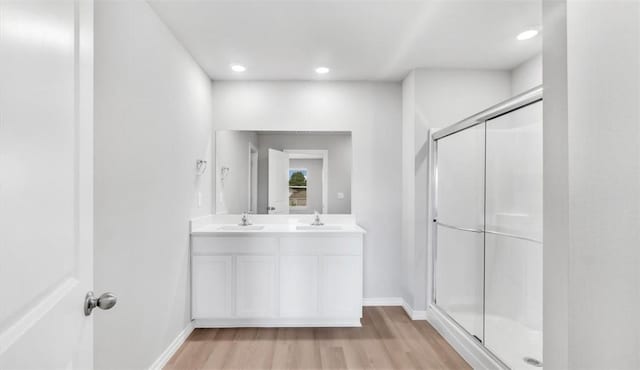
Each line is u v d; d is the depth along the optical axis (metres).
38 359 0.67
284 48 2.82
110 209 1.69
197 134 3.10
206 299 2.97
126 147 1.85
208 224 3.41
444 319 2.86
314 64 3.18
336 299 3.02
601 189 0.93
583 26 0.95
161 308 2.33
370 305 3.64
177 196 2.63
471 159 2.54
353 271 3.03
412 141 3.33
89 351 0.91
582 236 0.95
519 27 2.48
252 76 3.47
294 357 2.48
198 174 3.12
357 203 3.66
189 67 2.89
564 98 0.98
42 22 0.68
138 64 1.99
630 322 0.92
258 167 3.62
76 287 0.84
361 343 2.73
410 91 3.39
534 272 1.86
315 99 3.64
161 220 2.32
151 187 2.16
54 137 0.73
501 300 2.14
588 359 0.94
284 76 3.48
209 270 2.97
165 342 2.40
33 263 0.65
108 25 1.67
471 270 2.51
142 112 2.04
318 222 3.55
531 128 1.89
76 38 0.84
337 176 3.66
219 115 3.58
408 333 2.93
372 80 3.63
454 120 3.32
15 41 0.59
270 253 3.00
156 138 2.24
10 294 0.57
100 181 1.61
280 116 3.62
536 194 1.85
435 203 3.22
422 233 3.27
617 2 0.94
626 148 0.93
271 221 3.63
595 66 0.94
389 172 3.67
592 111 0.94
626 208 0.92
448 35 2.61
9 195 0.57
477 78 3.34
